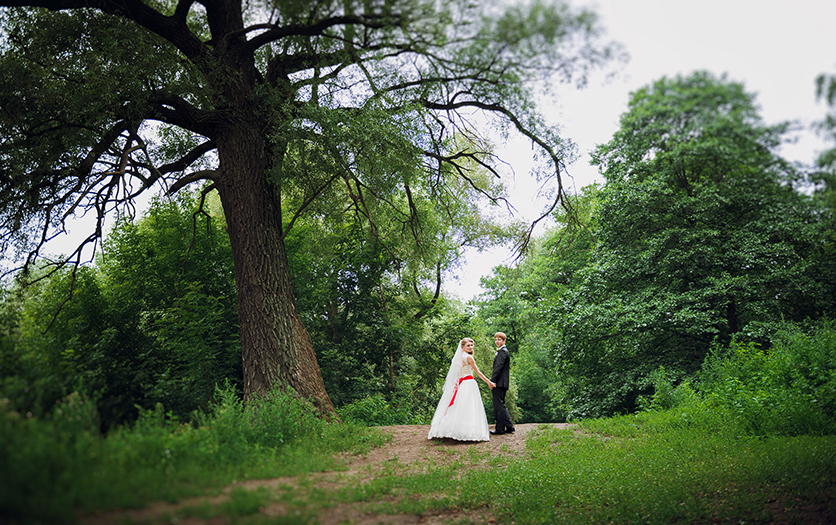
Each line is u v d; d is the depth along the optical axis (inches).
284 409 321.4
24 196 379.2
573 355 729.0
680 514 213.3
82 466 165.3
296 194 535.5
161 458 198.2
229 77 400.5
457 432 356.2
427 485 241.3
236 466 224.8
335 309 696.4
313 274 675.4
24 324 270.7
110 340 343.0
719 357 566.6
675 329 620.7
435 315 794.8
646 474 270.2
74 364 249.6
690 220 461.7
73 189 410.9
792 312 527.5
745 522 204.8
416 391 780.0
